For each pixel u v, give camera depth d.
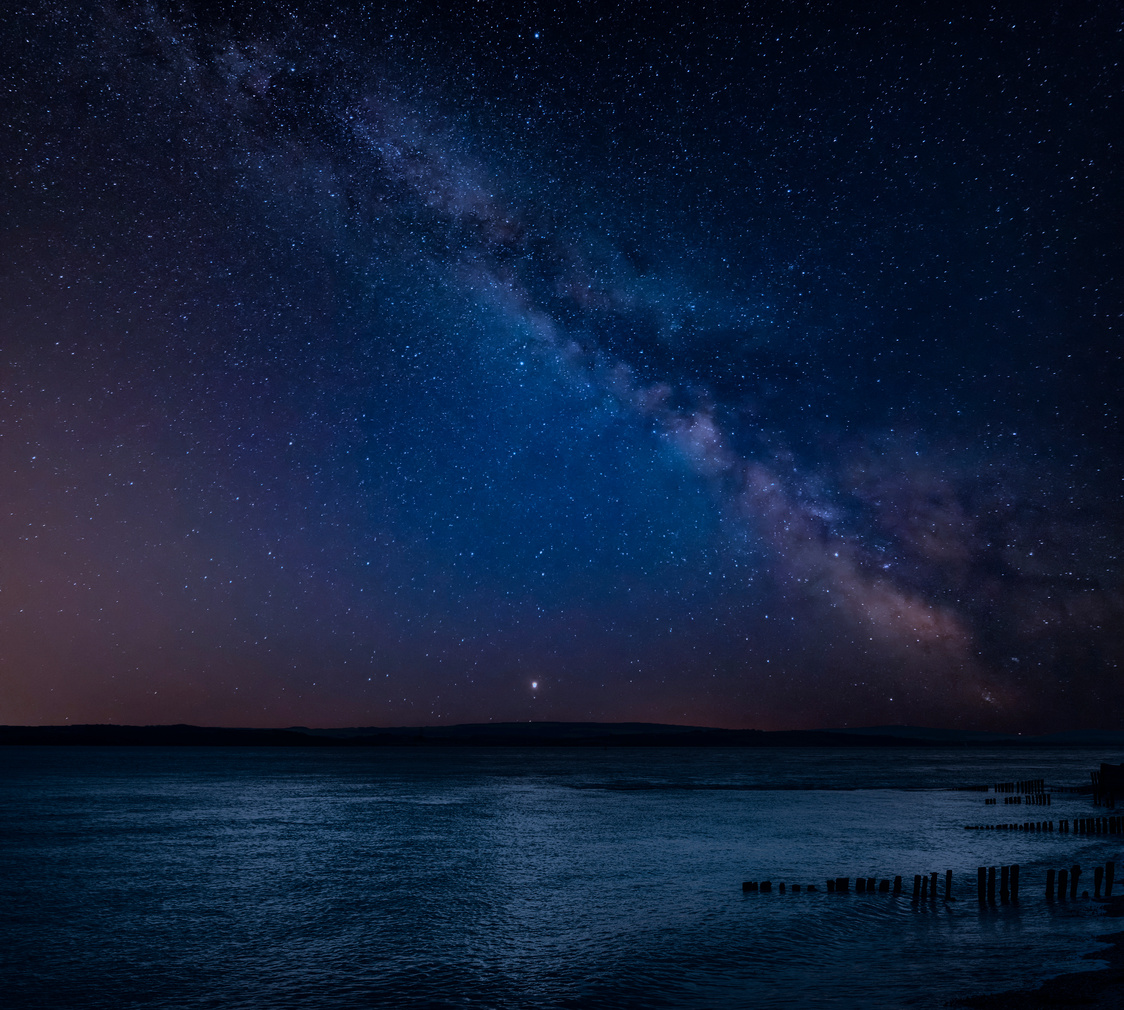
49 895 26.72
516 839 40.47
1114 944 18.94
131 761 139.62
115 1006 15.88
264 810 55.25
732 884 27.97
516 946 20.09
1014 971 16.92
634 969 18.02
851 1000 15.42
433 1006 15.77
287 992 16.72
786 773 108.81
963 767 129.62
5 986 17.14
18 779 87.38
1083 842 38.47
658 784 83.62
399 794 69.50
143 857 34.78
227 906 25.02
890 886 26.70
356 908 24.64
